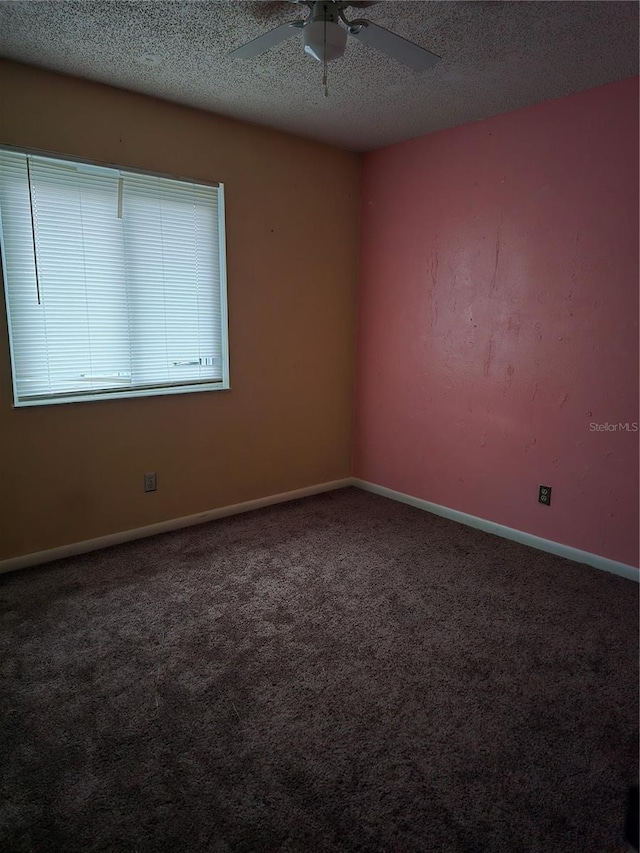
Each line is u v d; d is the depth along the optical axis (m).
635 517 2.62
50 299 2.66
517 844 1.31
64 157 2.54
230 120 3.06
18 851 1.28
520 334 2.96
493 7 1.88
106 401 2.86
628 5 1.85
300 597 2.46
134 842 1.30
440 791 1.45
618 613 2.34
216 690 1.84
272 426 3.62
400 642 2.12
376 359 3.85
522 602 2.43
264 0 1.86
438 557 2.89
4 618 2.26
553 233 2.76
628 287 2.52
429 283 3.40
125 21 2.00
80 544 2.88
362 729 1.67
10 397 2.56
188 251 3.08
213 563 2.79
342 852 1.28
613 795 1.44
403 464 3.75
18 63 2.36
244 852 1.28
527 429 3.00
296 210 3.46
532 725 1.69
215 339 3.31
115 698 1.79
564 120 2.65
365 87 2.58
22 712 1.72
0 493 2.60
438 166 3.25
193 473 3.28
